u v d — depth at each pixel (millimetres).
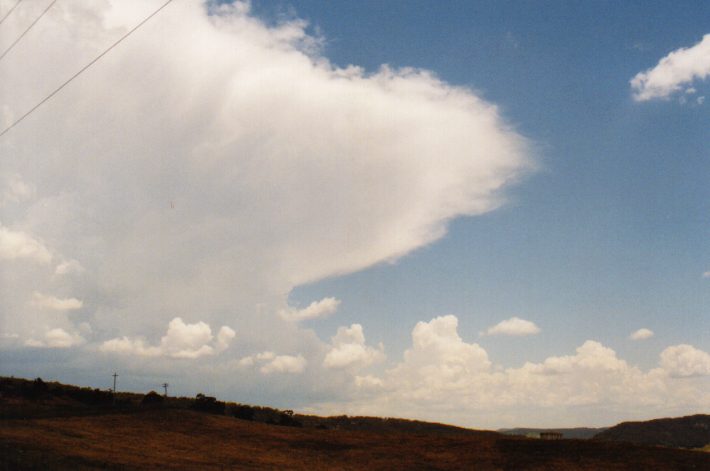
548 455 69750
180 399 131875
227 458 61000
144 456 54094
